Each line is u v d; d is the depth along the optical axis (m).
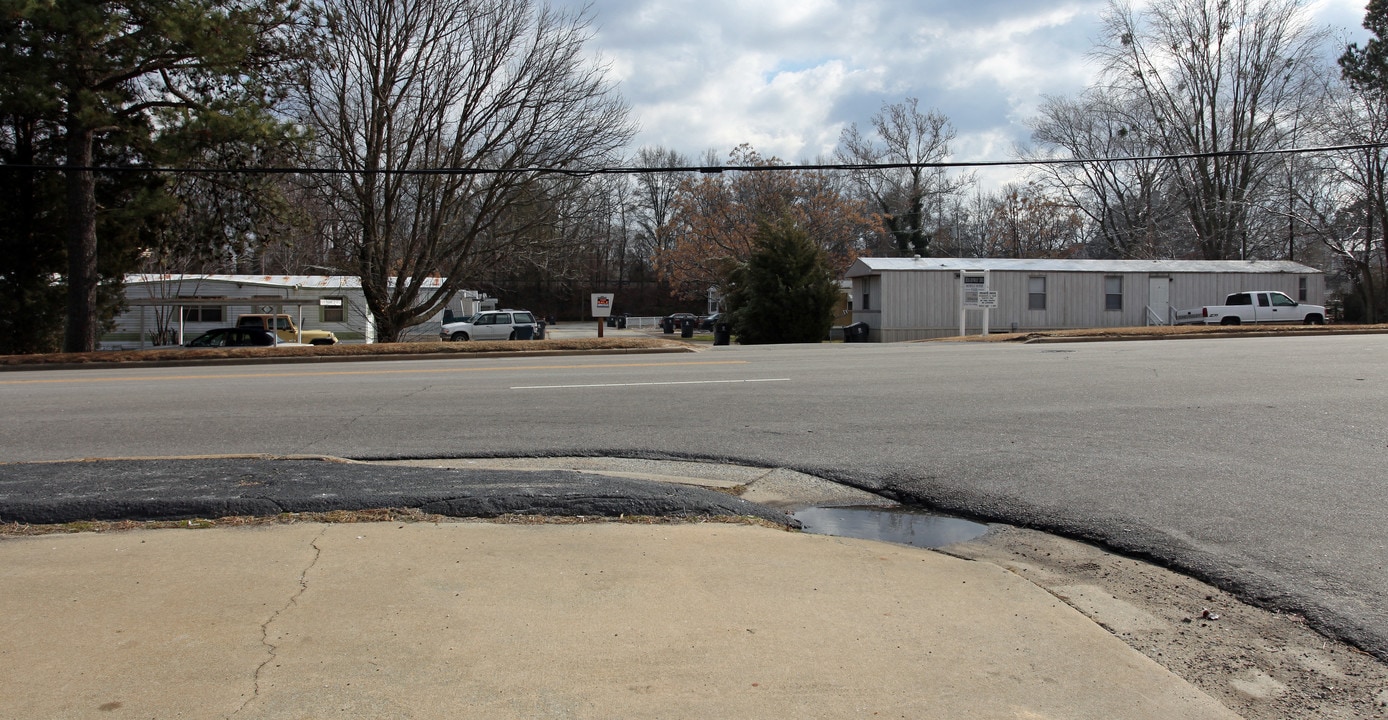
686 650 3.73
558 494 5.91
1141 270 35.00
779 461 7.67
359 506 5.75
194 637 3.78
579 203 28.52
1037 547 5.42
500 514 5.70
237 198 25.11
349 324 39.41
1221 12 40.41
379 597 4.26
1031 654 3.76
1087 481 6.68
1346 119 36.59
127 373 16.39
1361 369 13.19
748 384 12.38
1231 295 33.94
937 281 34.03
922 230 58.09
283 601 4.20
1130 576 4.87
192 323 36.88
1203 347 19.02
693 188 50.09
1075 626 4.07
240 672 3.46
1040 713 3.27
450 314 41.16
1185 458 7.34
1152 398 10.52
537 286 87.00
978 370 13.93
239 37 21.12
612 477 6.64
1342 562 4.79
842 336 35.62
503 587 4.41
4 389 13.36
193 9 20.28
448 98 26.48
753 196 49.50
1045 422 9.08
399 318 27.83
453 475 6.60
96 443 8.62
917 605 4.30
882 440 8.36
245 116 21.25
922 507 6.43
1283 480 6.53
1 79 19.09
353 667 3.52
